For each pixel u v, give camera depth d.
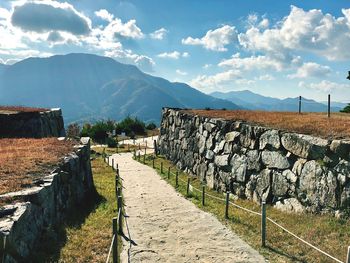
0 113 33.84
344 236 12.48
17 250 9.17
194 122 35.34
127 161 48.53
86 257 11.21
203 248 12.84
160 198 22.62
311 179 15.87
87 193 22.27
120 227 14.41
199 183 28.91
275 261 11.49
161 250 12.65
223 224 16.02
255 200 20.33
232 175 23.67
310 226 13.84
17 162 16.45
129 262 11.38
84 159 23.08
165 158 47.06
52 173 15.12
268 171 19.52
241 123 24.16
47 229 12.04
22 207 10.50
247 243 13.38
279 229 14.40
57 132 42.94
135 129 98.94
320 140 16.02
